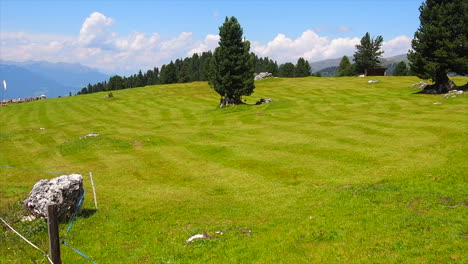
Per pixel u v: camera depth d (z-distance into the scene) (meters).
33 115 81.19
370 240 13.86
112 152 38.84
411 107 49.53
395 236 13.98
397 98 62.88
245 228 16.42
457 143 28.55
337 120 44.97
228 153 33.22
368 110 50.50
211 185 25.16
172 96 99.88
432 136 32.19
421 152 27.58
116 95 108.69
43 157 39.28
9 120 75.81
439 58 61.00
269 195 21.73
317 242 14.20
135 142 42.06
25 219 17.95
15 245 15.19
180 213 19.47
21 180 29.77
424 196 18.66
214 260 13.32
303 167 27.12
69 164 35.00
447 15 59.94
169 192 24.11
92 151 39.84
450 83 63.72
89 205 21.44
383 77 106.56
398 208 17.14
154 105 86.06
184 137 43.41
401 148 29.38
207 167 29.97
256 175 26.55
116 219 18.78
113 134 49.00
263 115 54.88
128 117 71.69
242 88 69.12
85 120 70.75
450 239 13.28
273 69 175.75
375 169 24.73
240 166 29.09
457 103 48.97
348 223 15.70
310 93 84.38
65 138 51.75
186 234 16.09
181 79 165.00
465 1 58.75
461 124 35.28
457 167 22.75
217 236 15.57
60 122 69.81
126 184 26.89
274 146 34.38
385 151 28.97
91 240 16.06
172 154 35.53
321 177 24.56
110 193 24.34
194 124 56.09
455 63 59.81
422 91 66.88
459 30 59.69
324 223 15.98
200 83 129.50
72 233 16.78
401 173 23.08
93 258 14.19
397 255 12.51
